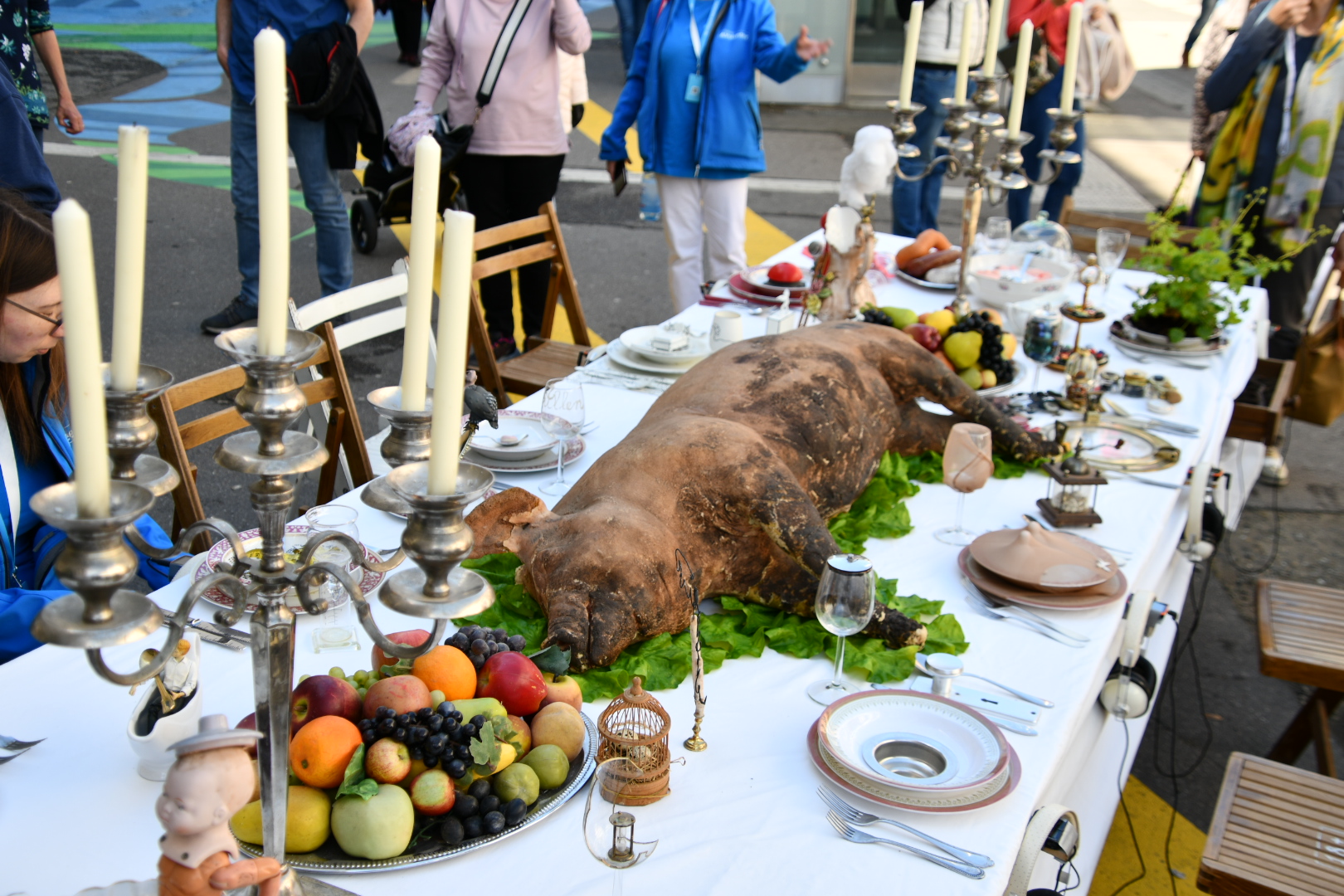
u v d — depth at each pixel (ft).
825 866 4.85
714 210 16.71
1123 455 9.39
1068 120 11.30
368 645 6.42
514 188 16.76
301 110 16.61
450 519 3.22
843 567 5.72
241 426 8.95
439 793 4.72
